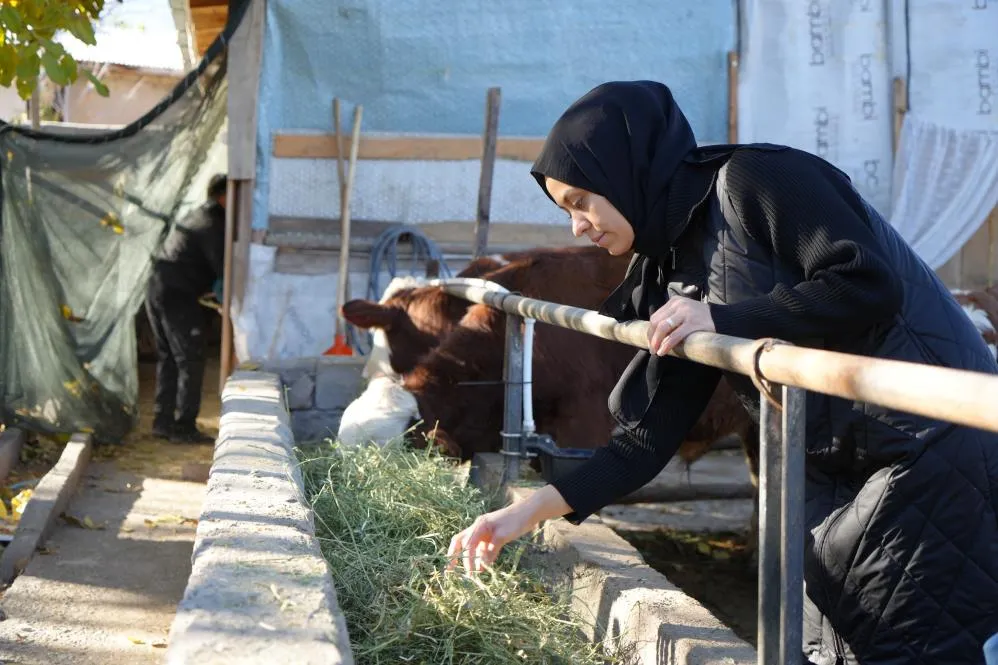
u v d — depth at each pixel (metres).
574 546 2.97
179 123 7.10
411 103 7.18
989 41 7.54
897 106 7.46
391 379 4.50
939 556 2.00
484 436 4.37
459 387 4.32
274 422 4.02
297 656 1.61
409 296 5.00
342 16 7.02
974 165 7.53
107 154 7.06
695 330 1.94
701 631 2.29
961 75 7.54
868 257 1.86
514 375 4.00
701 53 7.40
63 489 5.61
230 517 2.49
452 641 2.54
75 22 4.87
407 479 3.60
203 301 7.64
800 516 1.64
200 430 8.09
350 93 7.11
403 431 4.17
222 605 1.84
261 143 6.98
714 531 5.86
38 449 7.02
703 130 7.46
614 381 4.70
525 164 7.27
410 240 7.11
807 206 1.95
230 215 6.98
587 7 7.29
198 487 6.38
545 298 4.66
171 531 5.34
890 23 7.45
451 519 3.48
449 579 2.73
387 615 2.68
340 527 3.35
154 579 4.56
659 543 5.62
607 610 2.66
